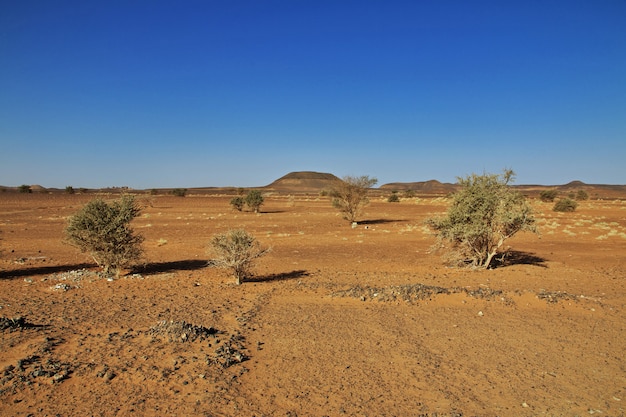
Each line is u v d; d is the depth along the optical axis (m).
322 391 6.11
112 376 6.34
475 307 10.48
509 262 17.59
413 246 23.14
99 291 12.40
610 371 6.80
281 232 31.11
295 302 11.05
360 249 22.20
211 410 5.52
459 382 6.43
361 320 9.45
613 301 10.94
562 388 6.25
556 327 8.95
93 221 15.07
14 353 7.05
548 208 58.50
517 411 5.61
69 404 5.58
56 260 18.53
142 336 8.01
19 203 67.69
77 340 7.80
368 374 6.69
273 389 6.15
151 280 14.11
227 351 7.30
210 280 14.18
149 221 41.03
